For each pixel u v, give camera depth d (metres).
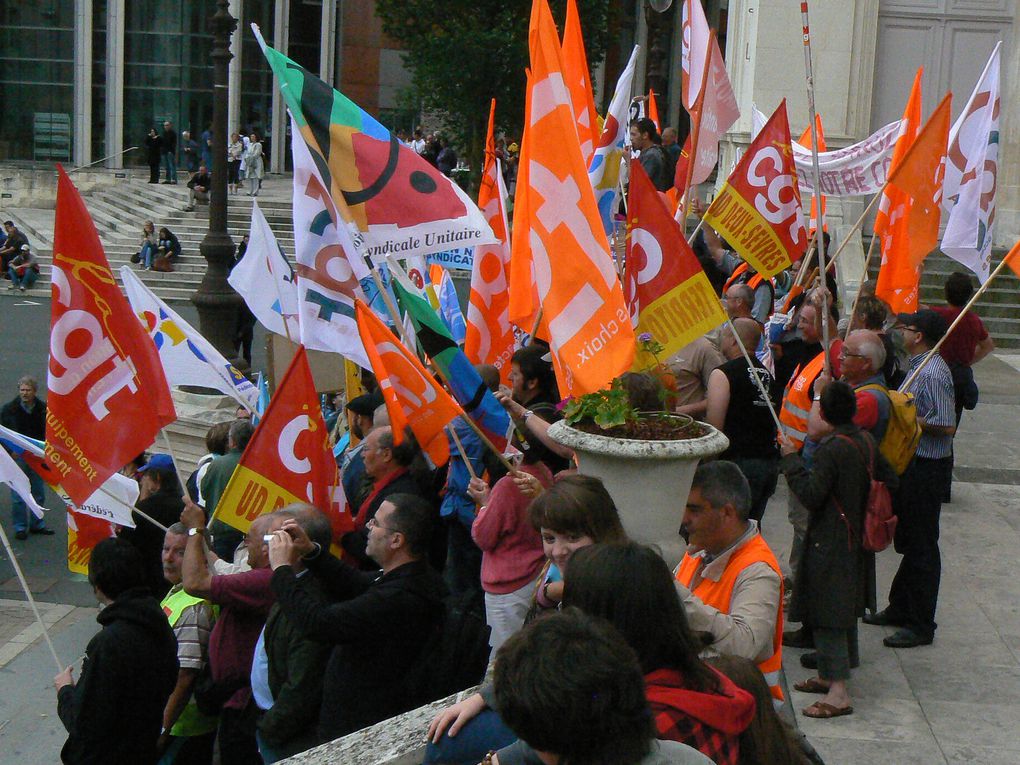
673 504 4.49
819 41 18.88
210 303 15.49
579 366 5.50
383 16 31.67
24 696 8.55
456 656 4.63
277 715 4.95
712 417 7.00
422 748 3.61
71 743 4.97
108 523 6.74
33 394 12.95
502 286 8.27
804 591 6.12
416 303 6.00
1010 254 7.38
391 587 4.56
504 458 5.41
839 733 5.89
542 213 5.59
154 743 5.10
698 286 5.93
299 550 4.83
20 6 45.41
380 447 6.07
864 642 7.07
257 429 5.96
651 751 2.48
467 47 29.33
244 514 5.98
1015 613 7.55
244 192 37.78
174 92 46.44
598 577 2.92
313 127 6.42
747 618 4.02
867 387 6.69
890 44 19.38
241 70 46.22
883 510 5.95
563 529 3.70
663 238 5.89
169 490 7.55
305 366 5.93
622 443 4.43
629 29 42.03
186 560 5.29
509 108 30.23
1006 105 19.16
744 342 7.03
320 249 6.42
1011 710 6.18
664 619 2.92
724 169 20.88
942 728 5.96
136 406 5.73
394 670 4.59
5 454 6.50
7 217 39.84
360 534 6.03
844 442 6.00
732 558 4.25
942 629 7.28
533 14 5.59
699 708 2.89
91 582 5.16
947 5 19.22
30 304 29.14
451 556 6.73
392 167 6.48
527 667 2.36
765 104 19.20
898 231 8.94
